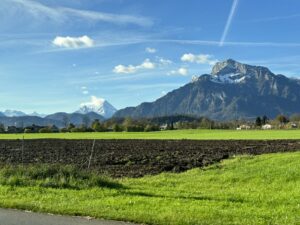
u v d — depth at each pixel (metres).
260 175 26.17
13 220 13.03
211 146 56.72
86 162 36.94
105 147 57.62
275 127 177.38
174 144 62.94
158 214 13.72
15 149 54.47
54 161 37.97
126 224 12.70
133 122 169.88
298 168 26.91
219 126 186.50
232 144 60.22
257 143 61.38
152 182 24.70
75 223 12.69
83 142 71.50
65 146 60.41
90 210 14.17
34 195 17.19
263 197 18.67
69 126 165.38
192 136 98.44
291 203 17.14
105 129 158.38
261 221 13.05
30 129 159.75
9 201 15.66
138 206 15.19
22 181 20.14
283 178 24.75
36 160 38.91
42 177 21.06
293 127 174.50
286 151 44.22
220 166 31.41
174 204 15.77
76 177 20.97
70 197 16.86
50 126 166.88
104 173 28.94
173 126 187.88
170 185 23.84
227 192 20.70
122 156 42.72
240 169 28.91
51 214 13.90
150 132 140.88
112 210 14.24
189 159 38.53
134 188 20.70
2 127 164.75
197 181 25.78
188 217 13.35
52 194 17.45
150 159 39.25
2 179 20.25
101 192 18.11
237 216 13.72
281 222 13.04
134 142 70.50
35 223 12.66
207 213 14.04
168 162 36.44
